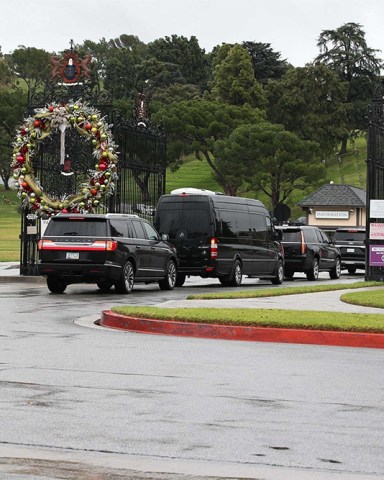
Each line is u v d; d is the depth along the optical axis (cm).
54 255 4697
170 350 2586
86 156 5900
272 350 2645
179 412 1720
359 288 5112
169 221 5653
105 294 4844
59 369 2200
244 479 1280
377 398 1886
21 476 1278
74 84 6000
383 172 5522
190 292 5116
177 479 1275
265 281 6725
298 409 1764
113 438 1512
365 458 1402
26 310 3819
